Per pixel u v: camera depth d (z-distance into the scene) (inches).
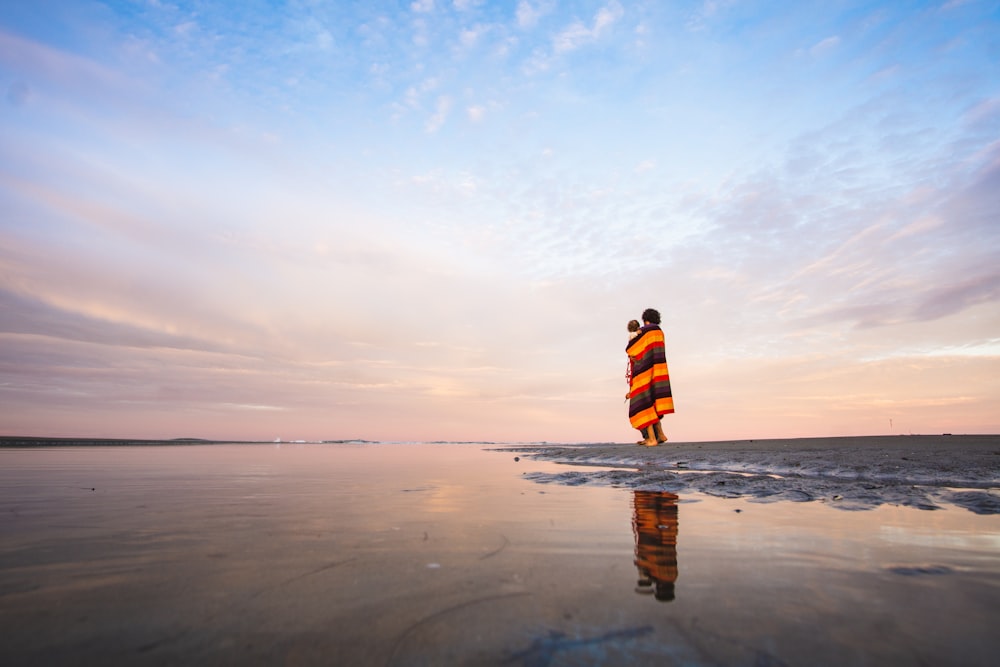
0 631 56.5
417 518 127.3
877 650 53.6
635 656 51.8
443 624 59.6
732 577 78.7
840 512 137.3
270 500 157.9
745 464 281.9
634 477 237.3
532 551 94.0
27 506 142.2
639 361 409.1
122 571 79.6
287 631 57.2
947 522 122.1
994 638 56.7
